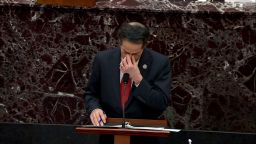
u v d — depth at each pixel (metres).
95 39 15.42
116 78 11.22
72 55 15.52
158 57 11.47
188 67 15.23
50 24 15.50
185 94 15.30
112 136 10.95
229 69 15.15
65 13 15.42
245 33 15.05
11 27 15.59
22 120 15.69
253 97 15.13
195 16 15.09
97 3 15.28
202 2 15.15
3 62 15.69
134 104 11.05
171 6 15.05
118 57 11.40
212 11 14.88
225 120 15.24
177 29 15.19
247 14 14.88
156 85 11.18
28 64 15.62
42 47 15.57
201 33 15.14
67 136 15.41
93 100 11.39
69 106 15.59
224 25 15.09
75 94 15.56
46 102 15.62
